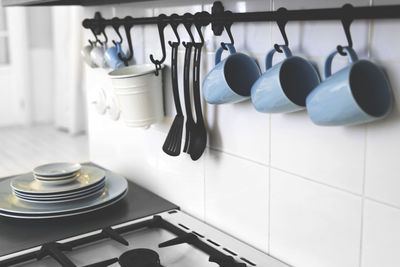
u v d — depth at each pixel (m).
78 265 1.03
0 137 5.22
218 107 1.11
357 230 0.83
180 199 1.30
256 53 0.97
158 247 1.09
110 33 1.51
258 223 1.05
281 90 0.82
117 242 1.14
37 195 1.24
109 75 1.21
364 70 0.75
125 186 1.36
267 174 1.00
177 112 1.17
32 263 1.04
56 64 5.59
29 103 5.86
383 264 0.80
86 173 1.40
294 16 0.82
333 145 0.85
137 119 1.23
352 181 0.83
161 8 1.23
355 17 0.73
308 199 0.92
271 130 0.98
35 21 5.73
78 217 1.24
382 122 0.76
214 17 0.98
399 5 0.68
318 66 0.85
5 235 1.14
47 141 5.02
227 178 1.12
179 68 1.21
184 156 1.26
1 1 1.40
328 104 0.73
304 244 0.94
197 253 1.06
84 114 5.35
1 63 5.62
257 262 0.98
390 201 0.77
